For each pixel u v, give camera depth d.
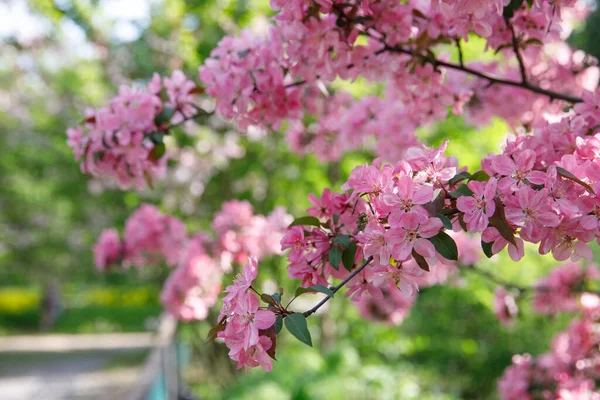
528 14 2.52
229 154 7.11
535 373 3.72
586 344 3.65
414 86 2.81
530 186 1.57
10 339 20.94
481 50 3.99
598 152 1.63
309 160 6.05
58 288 25.11
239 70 2.58
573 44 4.30
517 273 5.79
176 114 2.84
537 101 3.17
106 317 26.00
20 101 12.94
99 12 7.36
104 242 5.30
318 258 1.99
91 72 9.91
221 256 4.72
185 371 8.20
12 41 10.49
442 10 2.23
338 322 7.18
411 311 6.94
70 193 10.89
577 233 1.56
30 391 10.75
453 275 4.41
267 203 6.73
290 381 5.45
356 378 5.61
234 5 6.11
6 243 21.33
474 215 1.57
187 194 7.77
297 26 2.33
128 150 2.76
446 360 7.02
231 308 1.66
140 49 7.72
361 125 3.27
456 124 4.63
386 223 1.66
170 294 4.70
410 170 1.64
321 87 2.81
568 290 3.93
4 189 17.94
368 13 2.44
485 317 6.72
